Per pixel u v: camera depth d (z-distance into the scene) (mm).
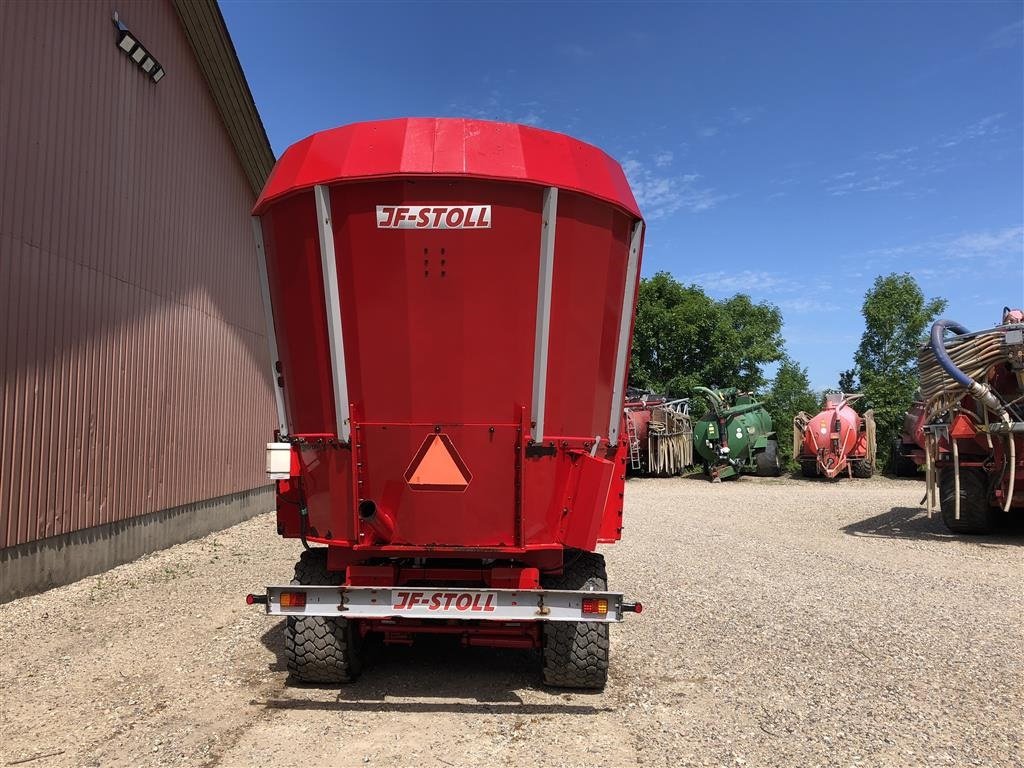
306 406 4477
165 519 9977
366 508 4043
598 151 4551
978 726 4078
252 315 13531
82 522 7863
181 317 10484
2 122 6633
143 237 9312
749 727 4070
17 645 5504
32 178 7055
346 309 4168
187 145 10711
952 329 10844
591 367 4445
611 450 4797
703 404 29047
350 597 4102
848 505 15062
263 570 8445
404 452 4160
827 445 21109
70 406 7648
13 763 3592
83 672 4918
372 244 4082
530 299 4145
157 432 9688
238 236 12875
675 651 5418
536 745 3832
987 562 8914
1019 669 5000
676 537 10820
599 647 4426
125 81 8883
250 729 4008
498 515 4199
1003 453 10234
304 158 4309
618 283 4605
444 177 4016
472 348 4109
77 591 7270
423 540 4211
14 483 6754
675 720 4168
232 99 11617
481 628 4551
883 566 8641
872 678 4840
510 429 4164
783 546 10062
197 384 11047
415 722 4125
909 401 26359
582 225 4262
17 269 6816
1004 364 10250
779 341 33500
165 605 6746
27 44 7008
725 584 7633
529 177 4051
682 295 31594
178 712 4246
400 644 5602
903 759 3688
